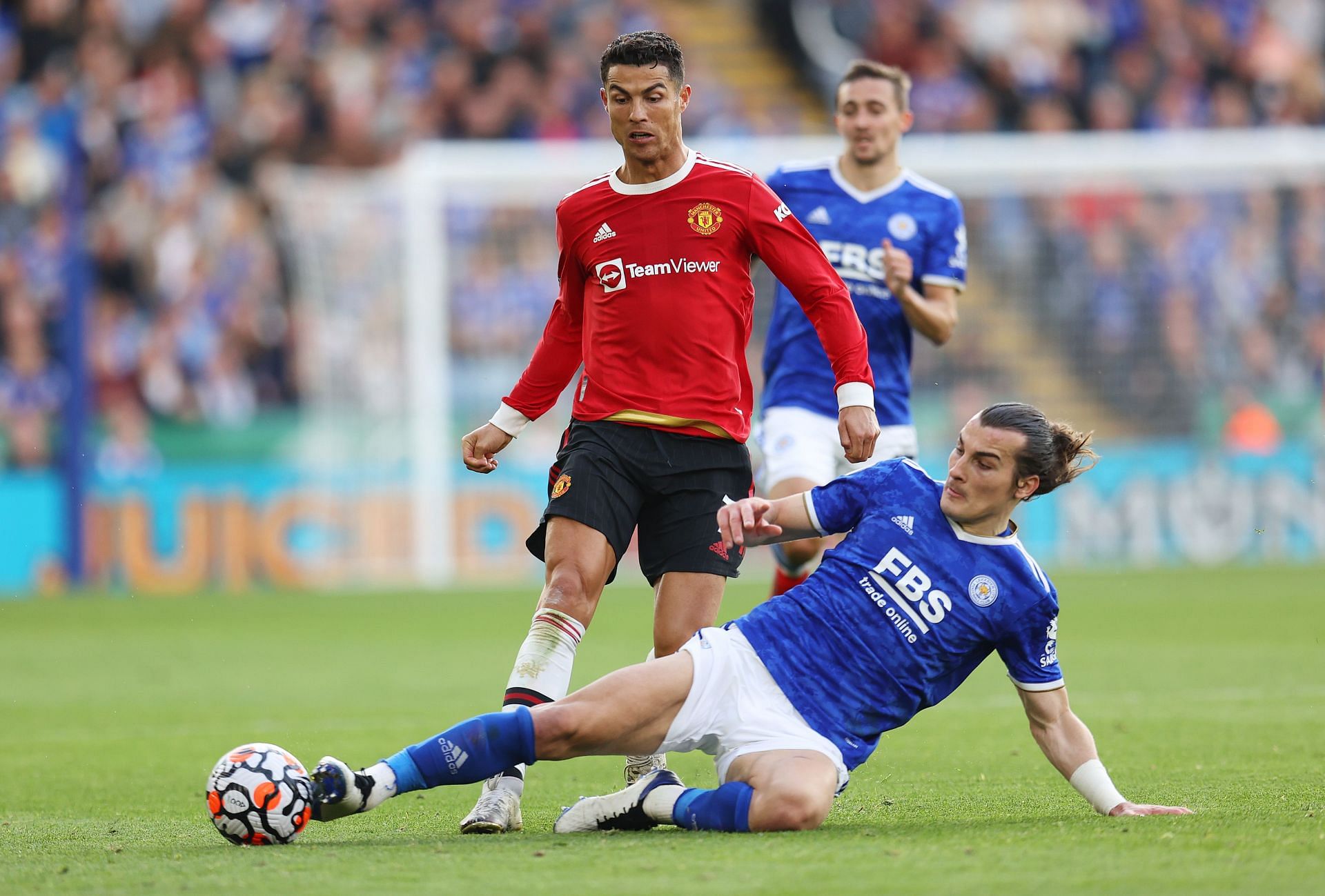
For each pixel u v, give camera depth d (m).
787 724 14.83
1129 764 20.61
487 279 70.56
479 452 18.38
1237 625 44.22
